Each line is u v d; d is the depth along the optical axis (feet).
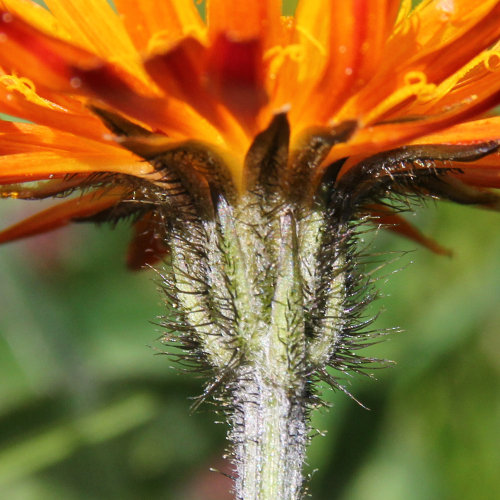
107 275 0.47
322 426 0.44
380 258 0.45
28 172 0.36
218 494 0.46
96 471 0.45
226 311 0.36
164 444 0.46
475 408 0.44
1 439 0.44
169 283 0.37
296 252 0.36
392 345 0.45
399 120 0.35
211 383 0.37
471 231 0.45
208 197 0.36
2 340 0.46
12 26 0.33
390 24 0.35
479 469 0.44
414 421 0.44
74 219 0.38
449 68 0.35
